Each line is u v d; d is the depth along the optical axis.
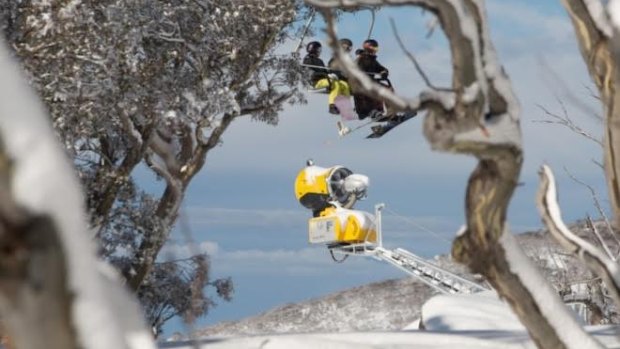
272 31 84.69
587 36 13.47
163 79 78.88
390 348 25.72
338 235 95.50
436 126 11.77
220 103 80.06
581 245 15.15
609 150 13.80
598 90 13.84
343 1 10.91
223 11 81.69
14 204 5.78
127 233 82.88
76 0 67.25
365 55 80.25
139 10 74.38
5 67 5.72
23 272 5.95
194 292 8.90
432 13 11.54
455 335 27.30
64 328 6.19
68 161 6.25
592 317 51.81
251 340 25.55
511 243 13.60
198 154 82.19
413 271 91.56
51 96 68.94
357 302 111.56
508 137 11.99
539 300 13.88
